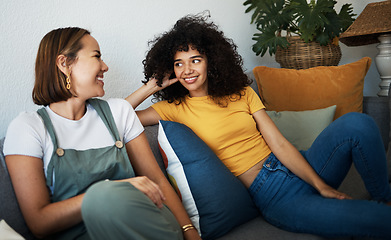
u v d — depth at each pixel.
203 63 1.46
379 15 2.22
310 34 2.23
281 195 1.31
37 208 0.96
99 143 1.17
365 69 2.06
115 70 1.70
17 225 0.99
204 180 1.22
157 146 1.42
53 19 1.47
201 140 1.35
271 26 2.36
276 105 1.99
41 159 1.04
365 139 1.15
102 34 1.64
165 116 1.52
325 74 2.02
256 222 1.31
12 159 1.00
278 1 2.37
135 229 0.86
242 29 2.43
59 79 1.11
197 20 1.59
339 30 2.33
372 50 3.00
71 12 1.53
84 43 1.15
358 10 2.95
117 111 1.26
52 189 1.04
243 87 1.57
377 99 2.11
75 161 1.07
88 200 0.86
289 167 1.37
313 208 1.16
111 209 0.83
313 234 1.15
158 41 1.54
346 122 1.21
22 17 1.38
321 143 1.29
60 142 1.09
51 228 0.95
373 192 1.20
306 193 1.26
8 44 1.35
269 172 1.39
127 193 0.87
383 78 2.43
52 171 1.03
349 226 1.05
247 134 1.48
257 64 2.59
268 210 1.30
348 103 1.98
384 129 2.03
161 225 0.92
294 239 1.15
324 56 2.34
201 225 1.19
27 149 1.00
